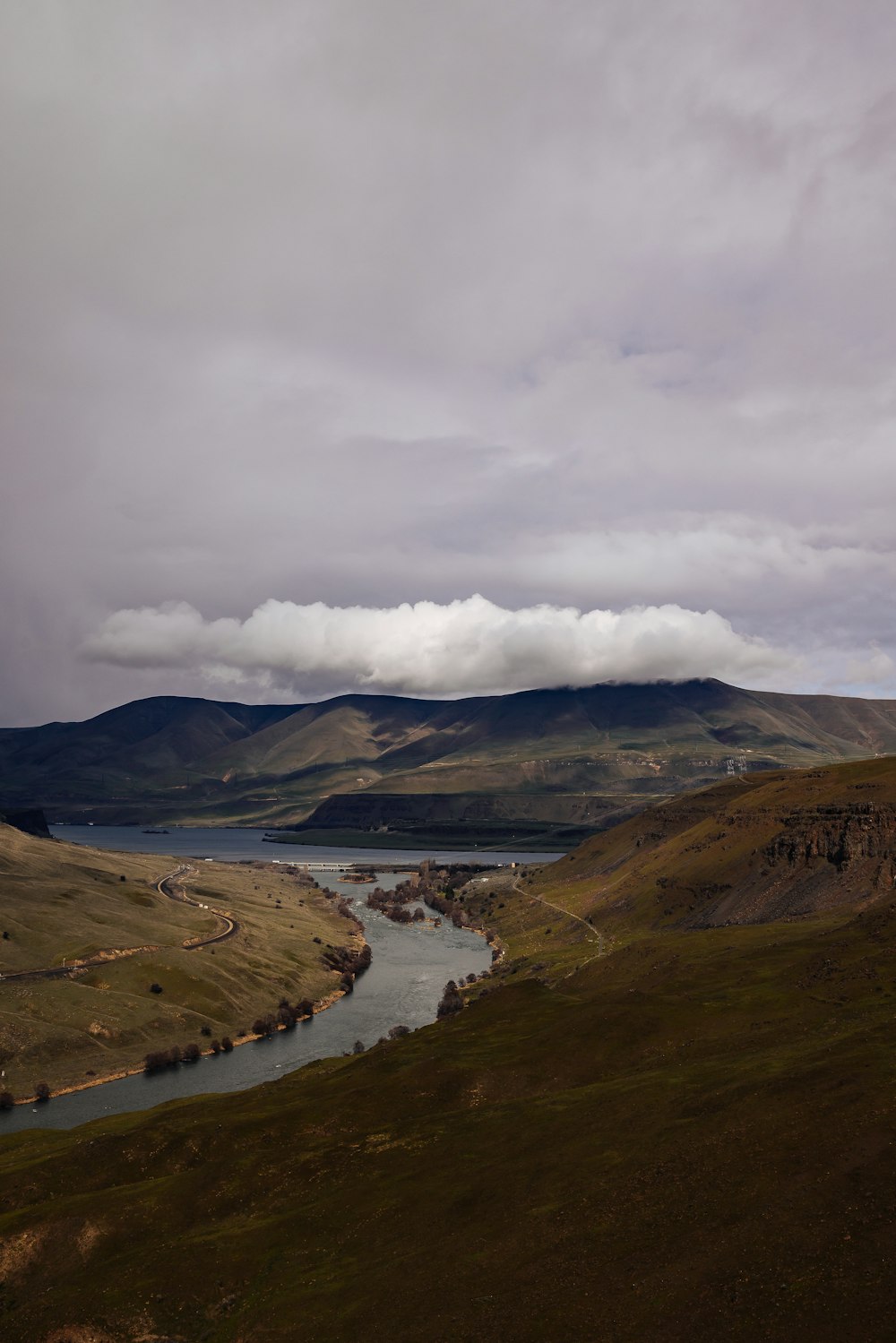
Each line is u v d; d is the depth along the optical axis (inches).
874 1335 1454.2
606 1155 2586.1
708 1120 2544.3
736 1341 1552.7
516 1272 2058.3
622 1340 1654.8
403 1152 3184.1
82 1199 3206.2
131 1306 2433.6
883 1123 2127.2
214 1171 3304.6
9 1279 2783.0
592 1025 4170.8
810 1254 1726.1
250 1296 2412.6
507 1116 3282.5
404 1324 1968.5
